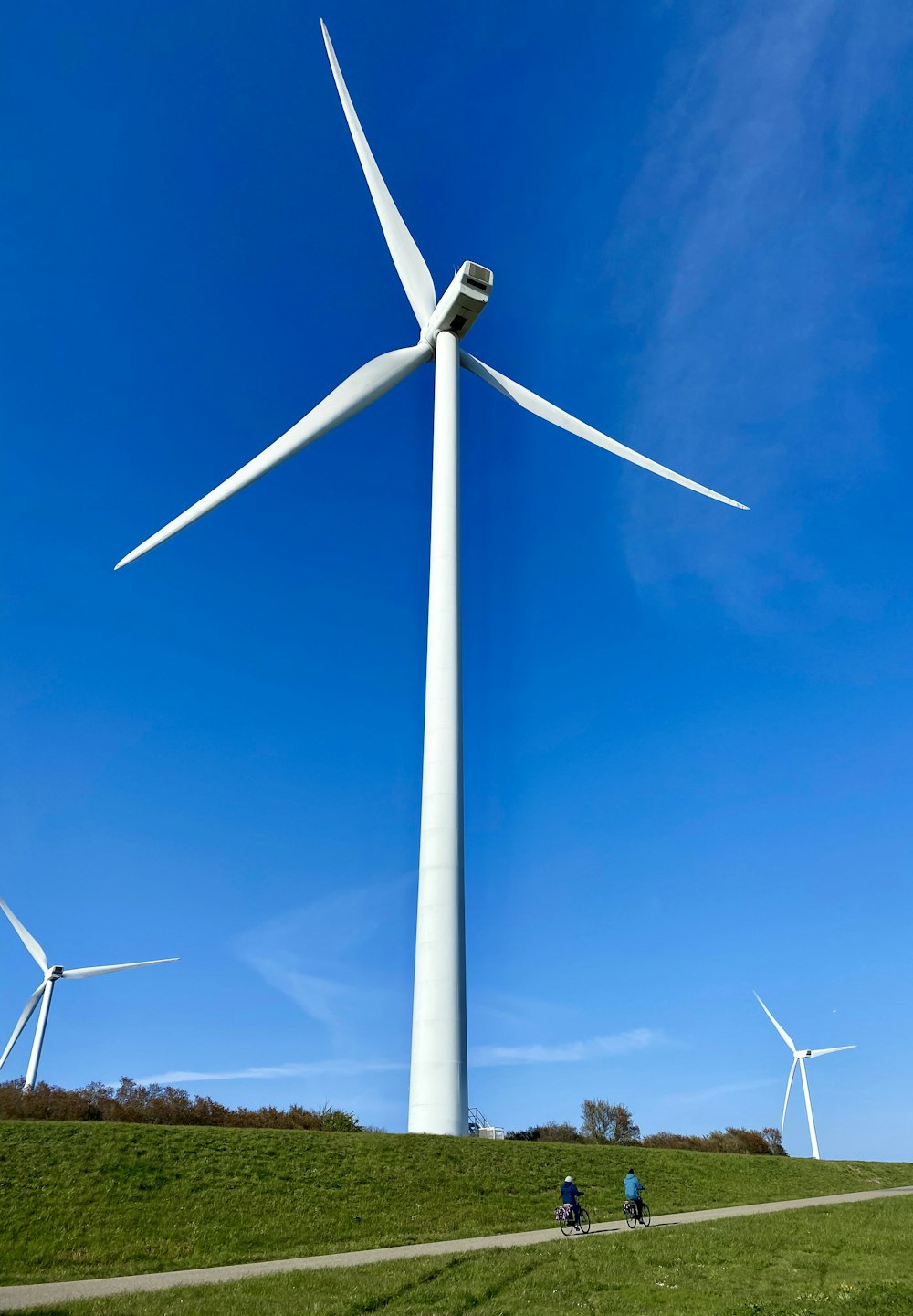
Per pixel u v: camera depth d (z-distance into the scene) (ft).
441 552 121.80
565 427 136.67
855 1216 73.10
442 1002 97.81
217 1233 63.05
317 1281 45.42
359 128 154.20
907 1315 43.80
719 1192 95.35
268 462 121.80
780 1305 42.34
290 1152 81.05
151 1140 78.69
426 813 106.83
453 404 132.46
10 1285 49.39
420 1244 62.69
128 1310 39.29
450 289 134.92
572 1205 67.51
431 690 113.80
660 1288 45.65
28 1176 67.77
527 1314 39.75
